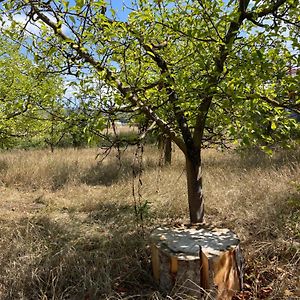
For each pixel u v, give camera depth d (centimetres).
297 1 274
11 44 515
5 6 257
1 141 664
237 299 289
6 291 305
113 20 286
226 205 507
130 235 400
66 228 441
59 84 338
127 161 923
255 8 275
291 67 293
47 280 318
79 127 301
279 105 294
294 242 363
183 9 315
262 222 413
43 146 1305
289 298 283
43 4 260
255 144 345
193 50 310
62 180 801
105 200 597
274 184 553
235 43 299
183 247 295
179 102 284
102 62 280
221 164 808
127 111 290
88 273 315
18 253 354
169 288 287
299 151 783
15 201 656
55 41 286
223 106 272
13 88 474
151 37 295
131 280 322
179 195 570
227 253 283
